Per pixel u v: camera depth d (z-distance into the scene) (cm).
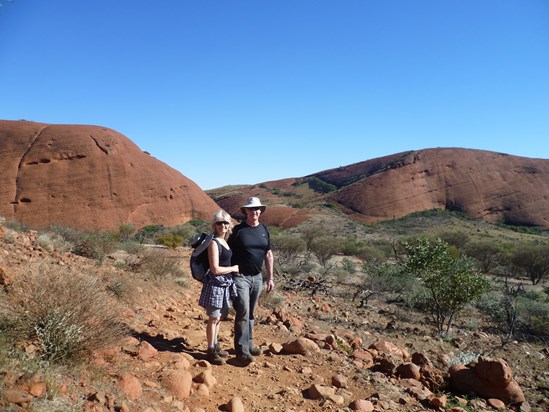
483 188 10556
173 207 6550
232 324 715
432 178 10938
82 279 436
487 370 527
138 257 1102
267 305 1014
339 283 2003
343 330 923
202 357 472
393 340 905
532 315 1331
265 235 492
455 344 929
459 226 8906
